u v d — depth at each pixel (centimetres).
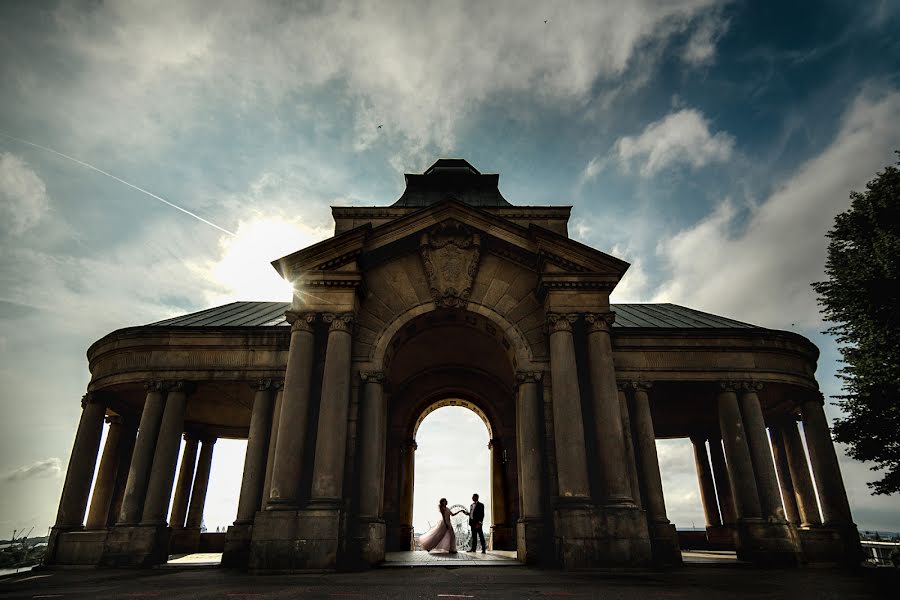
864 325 2305
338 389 1820
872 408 2178
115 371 2294
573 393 1856
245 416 3016
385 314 2052
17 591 1089
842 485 2230
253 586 1148
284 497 1680
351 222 2289
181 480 2925
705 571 1633
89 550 2066
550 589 1052
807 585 1168
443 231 2139
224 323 2425
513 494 2727
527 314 2075
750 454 2191
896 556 2138
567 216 2280
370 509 1755
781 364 2328
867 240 2397
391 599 902
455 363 2853
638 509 1694
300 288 1978
